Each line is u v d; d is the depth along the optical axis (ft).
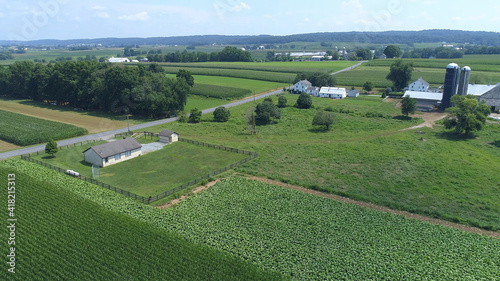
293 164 249.34
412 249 148.15
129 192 199.31
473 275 131.75
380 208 188.44
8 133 311.88
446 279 129.18
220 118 367.86
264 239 153.38
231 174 231.91
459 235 160.35
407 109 372.99
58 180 211.00
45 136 301.43
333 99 492.54
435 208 186.91
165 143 297.94
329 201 191.72
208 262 134.82
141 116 398.83
